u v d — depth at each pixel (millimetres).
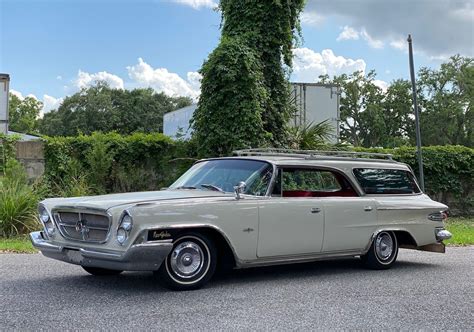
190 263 6316
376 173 8305
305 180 7453
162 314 5254
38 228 12430
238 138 15469
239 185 6598
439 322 5215
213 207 6359
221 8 16984
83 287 6465
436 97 66562
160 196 6426
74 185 14914
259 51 16359
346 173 7934
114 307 5496
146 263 5867
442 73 67438
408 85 69125
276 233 6871
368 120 70188
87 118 74938
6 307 5430
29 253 9453
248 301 5887
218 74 15578
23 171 13781
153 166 16484
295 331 4781
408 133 70438
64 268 7809
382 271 8102
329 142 17688
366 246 7922
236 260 6594
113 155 15977
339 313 5457
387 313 5504
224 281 7027
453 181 19500
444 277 7703
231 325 4918
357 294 6391
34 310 5320
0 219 12078
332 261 8969
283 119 16641
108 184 16078
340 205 7570
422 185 13602
